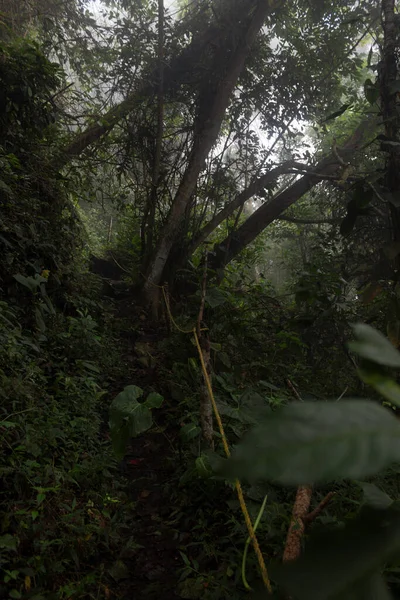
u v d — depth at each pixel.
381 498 0.89
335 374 6.31
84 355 5.85
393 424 0.36
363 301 4.07
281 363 6.34
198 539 3.32
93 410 4.84
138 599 2.82
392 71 4.15
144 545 3.34
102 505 3.48
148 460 4.50
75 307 7.04
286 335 6.17
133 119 9.68
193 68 9.62
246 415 3.95
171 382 5.62
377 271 4.38
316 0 9.37
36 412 3.83
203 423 4.02
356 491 3.38
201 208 10.45
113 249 13.09
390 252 3.71
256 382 5.76
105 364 6.14
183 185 9.68
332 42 9.59
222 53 9.76
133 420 3.03
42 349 5.18
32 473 3.10
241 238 10.33
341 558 0.39
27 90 6.25
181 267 9.71
